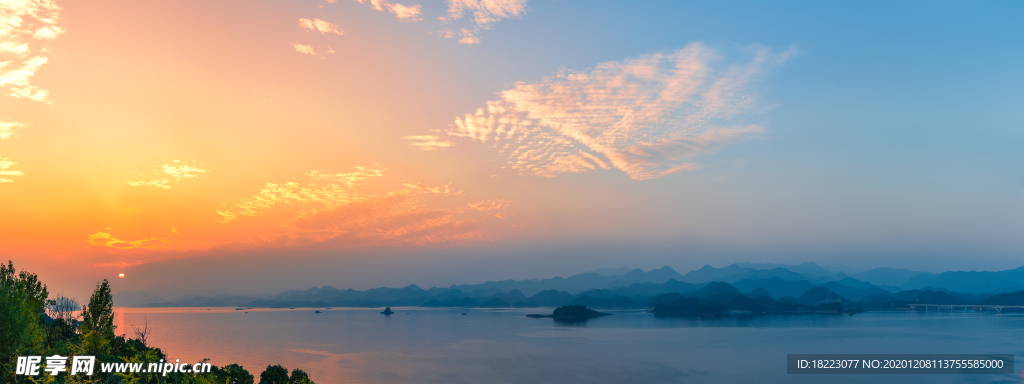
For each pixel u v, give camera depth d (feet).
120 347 197.98
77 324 210.59
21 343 140.46
